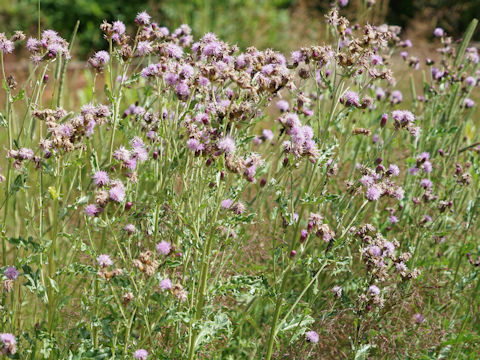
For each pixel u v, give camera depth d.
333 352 3.84
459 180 4.44
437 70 5.42
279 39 12.15
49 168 3.17
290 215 3.31
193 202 3.39
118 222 3.17
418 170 4.54
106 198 2.95
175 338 3.41
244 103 3.12
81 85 8.86
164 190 3.41
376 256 3.45
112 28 3.51
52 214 4.29
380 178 3.77
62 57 3.77
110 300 3.38
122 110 5.04
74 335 3.10
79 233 3.37
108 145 4.22
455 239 4.72
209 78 3.22
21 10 11.80
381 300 3.47
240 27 12.00
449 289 4.14
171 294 3.17
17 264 3.23
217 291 3.22
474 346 4.01
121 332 3.60
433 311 4.06
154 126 3.75
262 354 3.63
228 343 3.53
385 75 3.78
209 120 3.27
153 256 2.97
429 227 4.24
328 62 3.62
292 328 3.53
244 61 3.37
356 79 3.88
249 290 3.40
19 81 8.23
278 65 3.28
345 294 3.91
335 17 3.75
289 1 13.13
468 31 5.37
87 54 11.53
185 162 3.27
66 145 3.05
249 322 4.06
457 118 5.56
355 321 3.53
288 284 4.36
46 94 7.73
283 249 3.38
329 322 3.62
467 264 4.61
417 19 13.19
